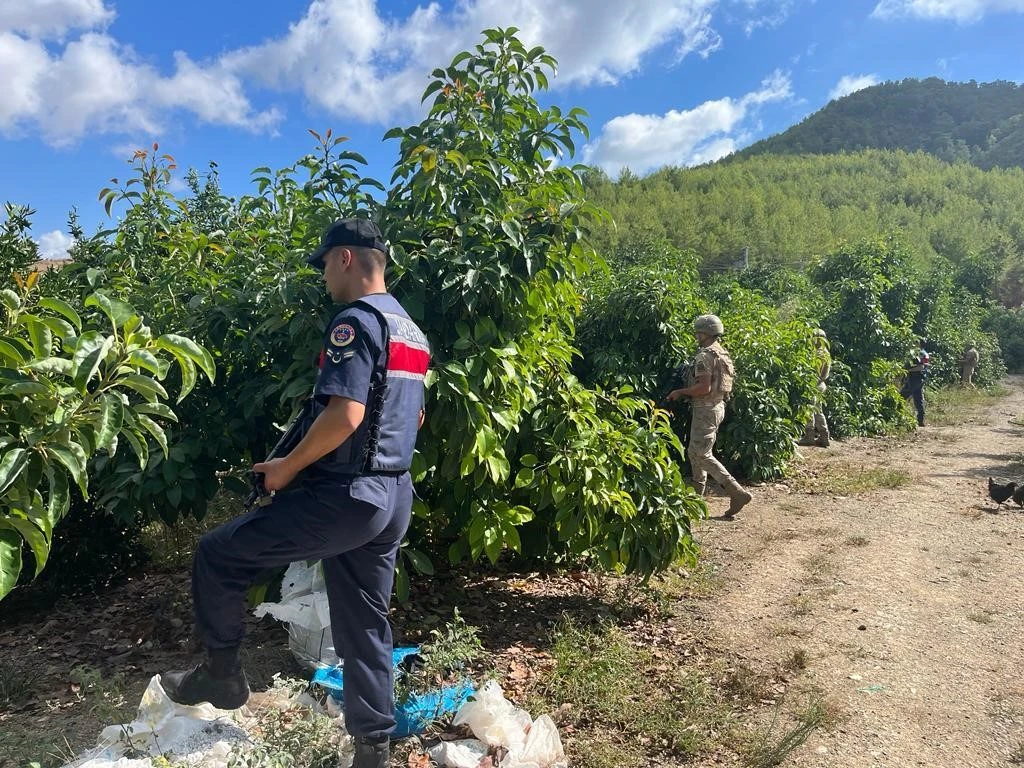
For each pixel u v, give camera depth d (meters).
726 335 8.63
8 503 1.92
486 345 3.55
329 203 3.94
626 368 7.81
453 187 3.64
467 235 3.50
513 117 4.00
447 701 2.85
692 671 3.52
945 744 2.94
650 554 4.15
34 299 4.30
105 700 2.73
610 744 2.85
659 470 4.23
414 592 4.34
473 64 4.02
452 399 3.41
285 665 3.28
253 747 2.30
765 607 4.43
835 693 3.34
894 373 12.56
